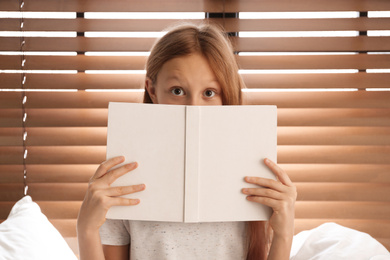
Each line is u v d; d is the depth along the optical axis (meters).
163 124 0.75
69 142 1.55
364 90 1.55
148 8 1.50
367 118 1.54
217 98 0.88
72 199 1.57
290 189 0.77
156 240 0.88
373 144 1.55
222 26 1.48
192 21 1.50
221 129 0.76
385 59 1.52
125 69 1.52
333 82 1.53
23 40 1.52
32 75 1.54
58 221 1.58
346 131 1.56
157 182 0.76
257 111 0.77
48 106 1.53
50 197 1.57
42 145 1.55
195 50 0.85
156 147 0.75
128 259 0.94
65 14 1.53
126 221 0.91
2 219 1.57
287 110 1.55
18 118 1.55
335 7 1.49
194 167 0.75
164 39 0.91
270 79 1.52
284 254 0.80
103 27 1.50
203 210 0.75
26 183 1.57
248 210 0.77
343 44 1.52
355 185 1.58
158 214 0.75
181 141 0.75
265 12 1.51
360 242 1.20
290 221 0.79
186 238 0.88
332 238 1.24
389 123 1.54
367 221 1.59
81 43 1.51
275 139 0.77
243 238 0.92
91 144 1.55
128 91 1.55
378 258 1.11
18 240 1.15
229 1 1.49
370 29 1.50
